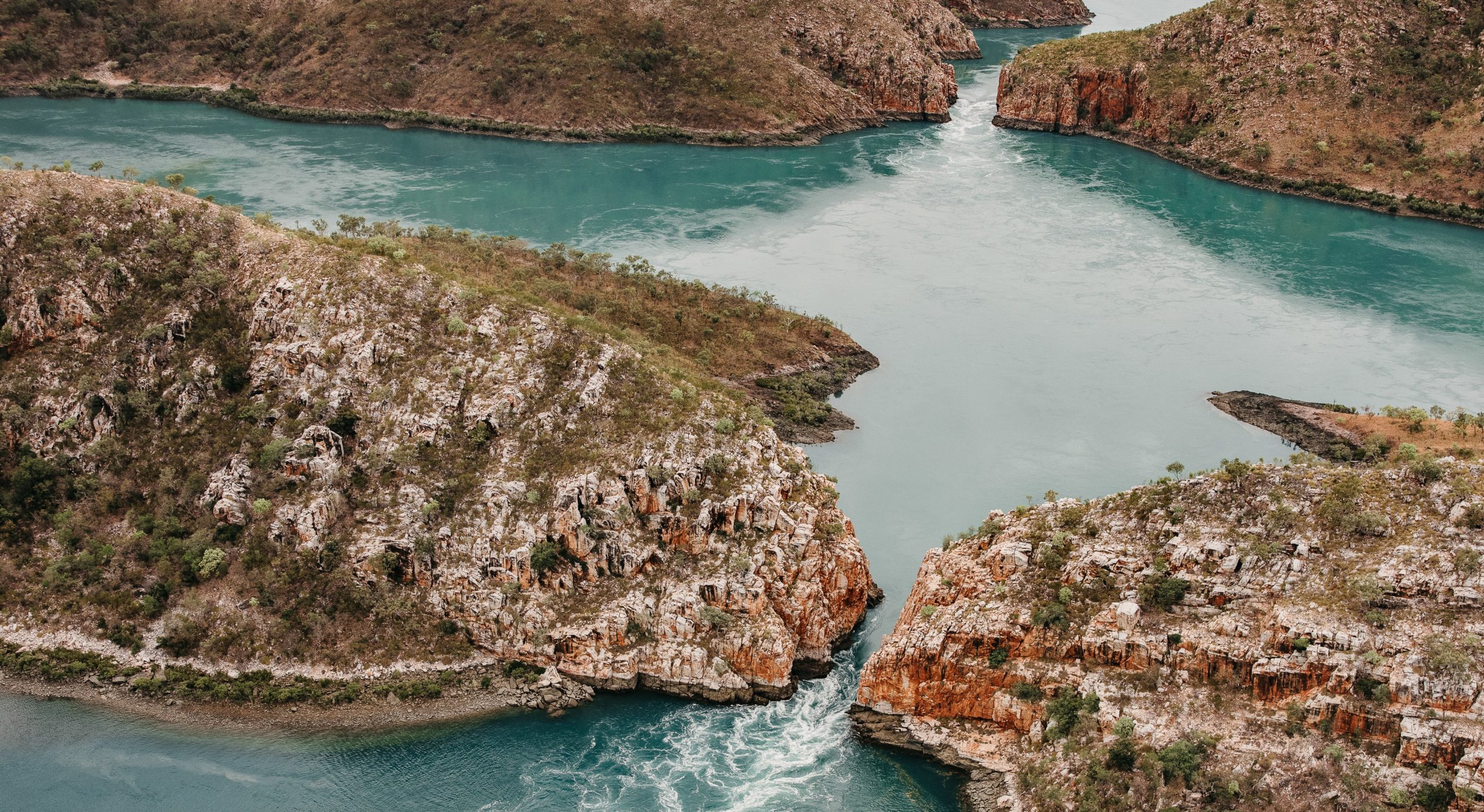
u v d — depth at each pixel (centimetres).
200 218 14538
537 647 11431
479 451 12444
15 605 11812
